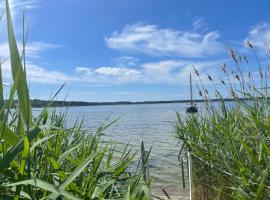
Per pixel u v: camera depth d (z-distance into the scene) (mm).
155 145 13656
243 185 2562
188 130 4605
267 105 2783
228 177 3438
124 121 37000
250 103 3168
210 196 4105
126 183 2170
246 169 2633
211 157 3592
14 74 1442
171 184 6422
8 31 1424
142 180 1861
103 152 2109
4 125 1362
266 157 2512
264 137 2578
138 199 1825
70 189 1755
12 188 1618
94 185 1979
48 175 1823
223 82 4016
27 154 1411
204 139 3992
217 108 4117
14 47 1435
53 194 1543
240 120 3455
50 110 2924
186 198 5285
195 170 4668
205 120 4383
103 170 2230
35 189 1645
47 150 2000
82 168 1431
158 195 5535
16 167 1584
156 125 28844
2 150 1507
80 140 2773
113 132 20000
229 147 3094
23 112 1444
